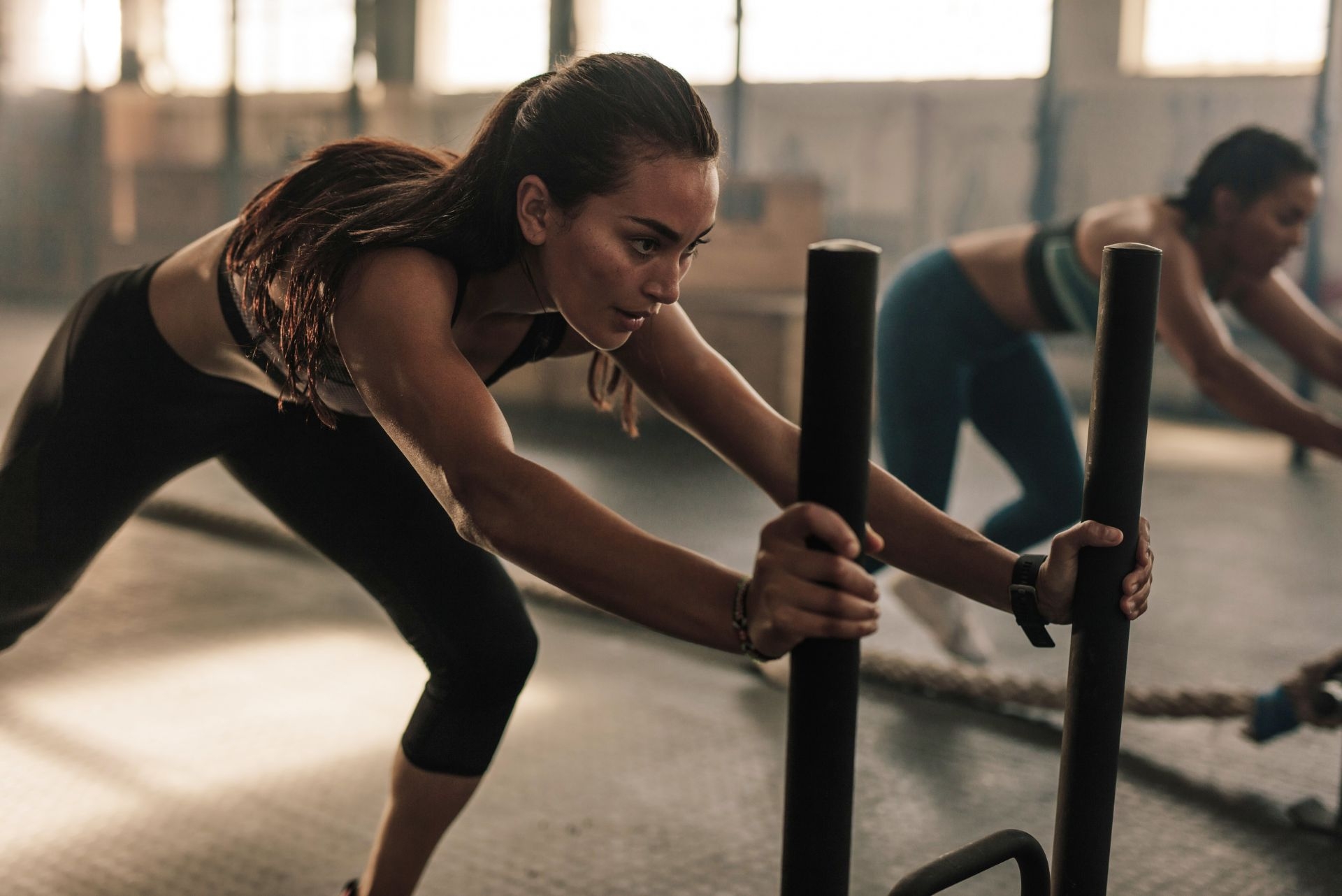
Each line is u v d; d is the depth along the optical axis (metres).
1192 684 2.60
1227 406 2.14
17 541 1.41
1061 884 0.97
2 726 2.24
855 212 8.29
